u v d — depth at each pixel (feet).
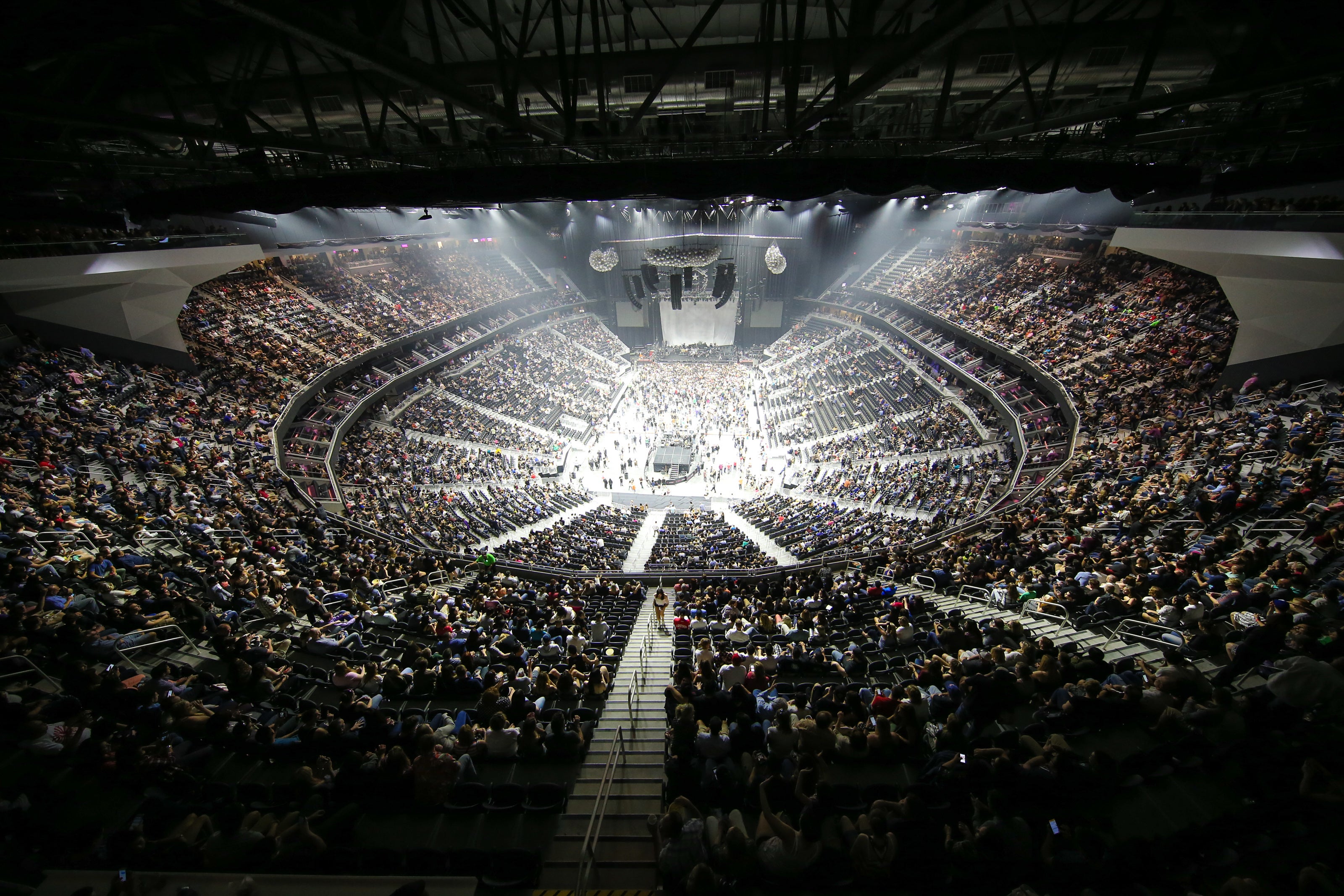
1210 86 39.32
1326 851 21.43
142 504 67.72
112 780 27.84
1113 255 139.44
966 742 30.04
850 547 94.89
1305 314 86.53
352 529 86.33
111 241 103.55
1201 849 21.89
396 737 31.94
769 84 47.01
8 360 89.30
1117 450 89.04
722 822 24.23
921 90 76.07
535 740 32.27
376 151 56.54
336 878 22.49
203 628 45.39
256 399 117.08
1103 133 51.11
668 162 49.55
